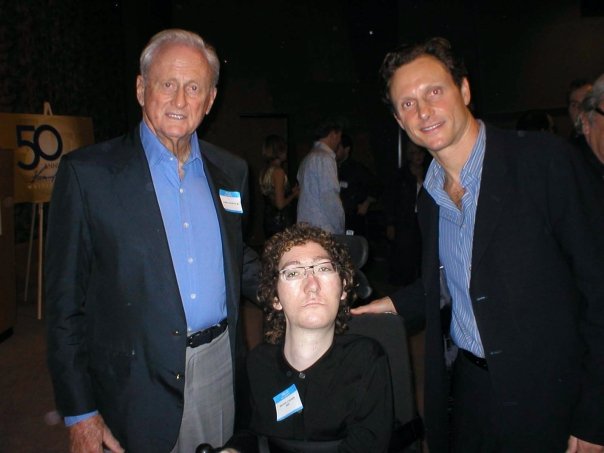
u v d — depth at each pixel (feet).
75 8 19.58
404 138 24.52
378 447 4.43
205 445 3.94
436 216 4.77
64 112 18.94
